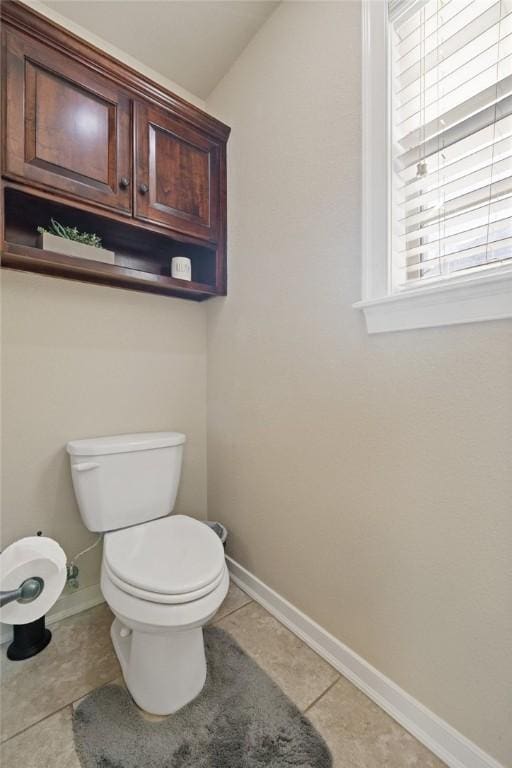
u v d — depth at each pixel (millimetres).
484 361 801
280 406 1355
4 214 1129
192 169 1477
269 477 1421
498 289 759
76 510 1410
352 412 1093
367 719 981
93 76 1200
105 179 1241
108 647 1238
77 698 1034
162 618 891
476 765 829
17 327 1271
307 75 1200
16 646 1191
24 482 1296
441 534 890
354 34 1053
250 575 1542
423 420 917
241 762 868
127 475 1320
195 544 1141
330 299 1149
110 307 1486
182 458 1653
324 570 1202
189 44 1434
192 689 1029
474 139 866
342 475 1129
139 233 1467
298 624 1300
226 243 1606
